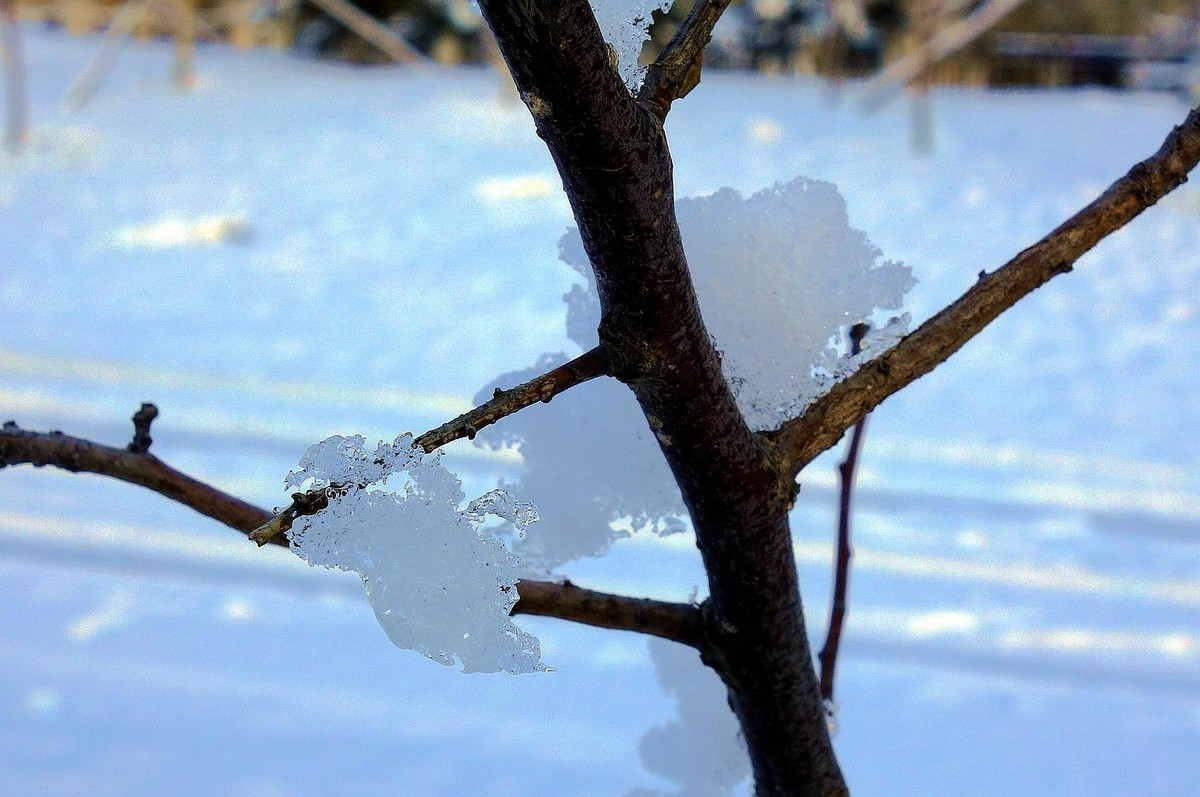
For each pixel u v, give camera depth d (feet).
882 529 17.84
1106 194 3.11
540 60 2.70
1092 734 13.92
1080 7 55.31
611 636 16.14
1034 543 17.56
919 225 36.27
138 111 50.19
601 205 2.78
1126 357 25.88
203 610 16.34
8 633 15.61
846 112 49.57
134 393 22.61
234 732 13.87
